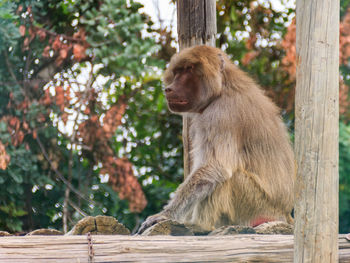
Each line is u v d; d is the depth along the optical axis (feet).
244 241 24.35
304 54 22.39
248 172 33.32
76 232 24.04
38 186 49.85
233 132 32.91
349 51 58.13
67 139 52.03
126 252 22.16
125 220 58.75
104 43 49.32
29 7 47.55
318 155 22.20
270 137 34.37
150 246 22.70
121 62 50.52
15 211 47.67
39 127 48.44
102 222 24.61
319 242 22.17
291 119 58.29
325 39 22.20
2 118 46.55
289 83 58.08
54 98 48.55
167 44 57.47
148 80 58.49
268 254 24.17
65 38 48.21
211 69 34.22
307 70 22.30
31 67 48.52
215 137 32.83
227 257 23.63
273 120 35.37
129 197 52.75
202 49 35.27
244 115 33.50
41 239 21.39
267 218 33.53
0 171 47.01
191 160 37.86
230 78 34.91
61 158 49.93
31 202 49.37
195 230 31.09
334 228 22.39
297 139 22.71
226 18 57.41
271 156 34.19
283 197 34.42
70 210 50.21
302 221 22.40
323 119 22.17
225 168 31.89
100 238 22.21
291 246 24.54
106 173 51.93
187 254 23.13
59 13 49.93
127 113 58.80
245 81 35.37
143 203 53.06
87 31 49.26
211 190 31.68
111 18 49.60
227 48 59.47
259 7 58.85
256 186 32.89
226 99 33.83
